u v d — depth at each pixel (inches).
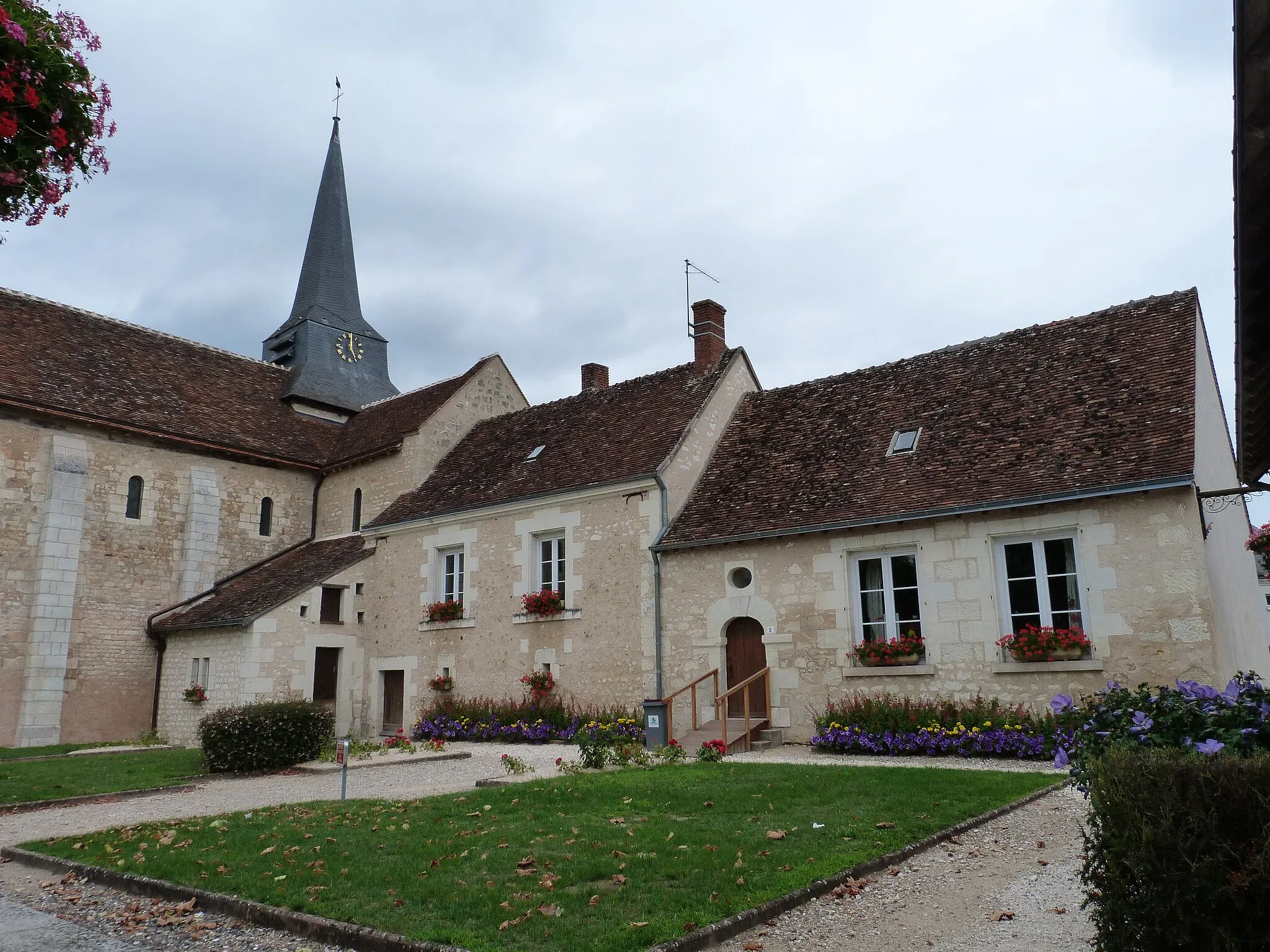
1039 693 466.6
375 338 1143.0
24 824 365.1
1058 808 313.3
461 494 774.5
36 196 174.7
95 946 206.5
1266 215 199.5
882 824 283.4
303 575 792.9
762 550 575.2
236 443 874.1
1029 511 482.0
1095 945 159.0
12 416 740.0
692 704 563.2
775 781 370.0
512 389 967.0
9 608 719.7
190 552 825.5
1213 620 428.8
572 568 666.2
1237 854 139.3
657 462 638.5
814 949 189.9
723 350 783.7
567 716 631.8
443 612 734.5
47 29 170.6
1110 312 595.2
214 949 203.3
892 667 511.8
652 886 221.8
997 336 644.7
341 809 346.6
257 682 707.4
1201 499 443.2
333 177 1187.9
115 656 772.0
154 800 417.1
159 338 948.6
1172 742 175.9
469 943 185.6
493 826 298.8
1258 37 152.0
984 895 222.4
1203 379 546.3
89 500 773.9
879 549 533.6
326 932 203.2
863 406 650.8
